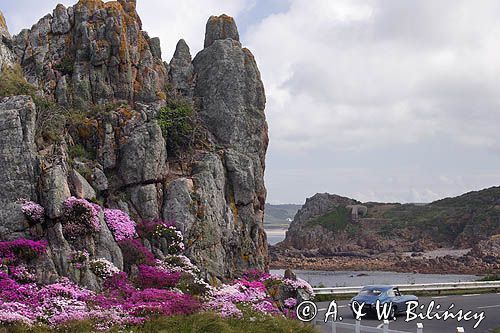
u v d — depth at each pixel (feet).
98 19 128.06
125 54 125.70
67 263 87.20
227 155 126.00
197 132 127.13
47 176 92.68
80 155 110.93
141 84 128.67
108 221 101.30
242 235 122.11
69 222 92.17
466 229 530.27
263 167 137.08
